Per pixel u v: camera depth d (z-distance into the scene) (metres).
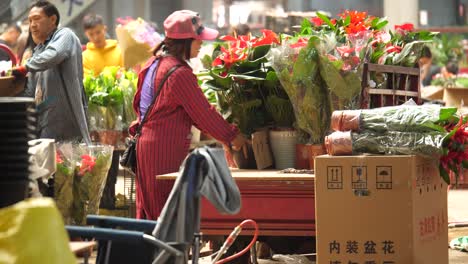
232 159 8.09
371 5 27.38
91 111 10.90
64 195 8.61
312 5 25.78
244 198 7.33
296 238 8.24
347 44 7.82
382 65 7.99
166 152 7.46
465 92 15.64
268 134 8.03
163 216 5.20
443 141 6.58
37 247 3.66
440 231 7.07
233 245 7.95
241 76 7.92
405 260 6.43
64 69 9.69
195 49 7.56
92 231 5.04
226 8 22.20
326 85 7.73
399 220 6.41
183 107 7.45
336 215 6.47
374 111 6.64
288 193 7.29
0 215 3.71
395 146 6.50
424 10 30.41
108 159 8.93
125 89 10.95
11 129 5.27
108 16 20.58
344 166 6.45
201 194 5.19
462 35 28.30
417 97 8.72
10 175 5.28
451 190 14.78
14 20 17.08
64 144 8.77
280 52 7.75
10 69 9.31
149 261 5.41
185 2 22.36
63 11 19.38
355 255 6.46
